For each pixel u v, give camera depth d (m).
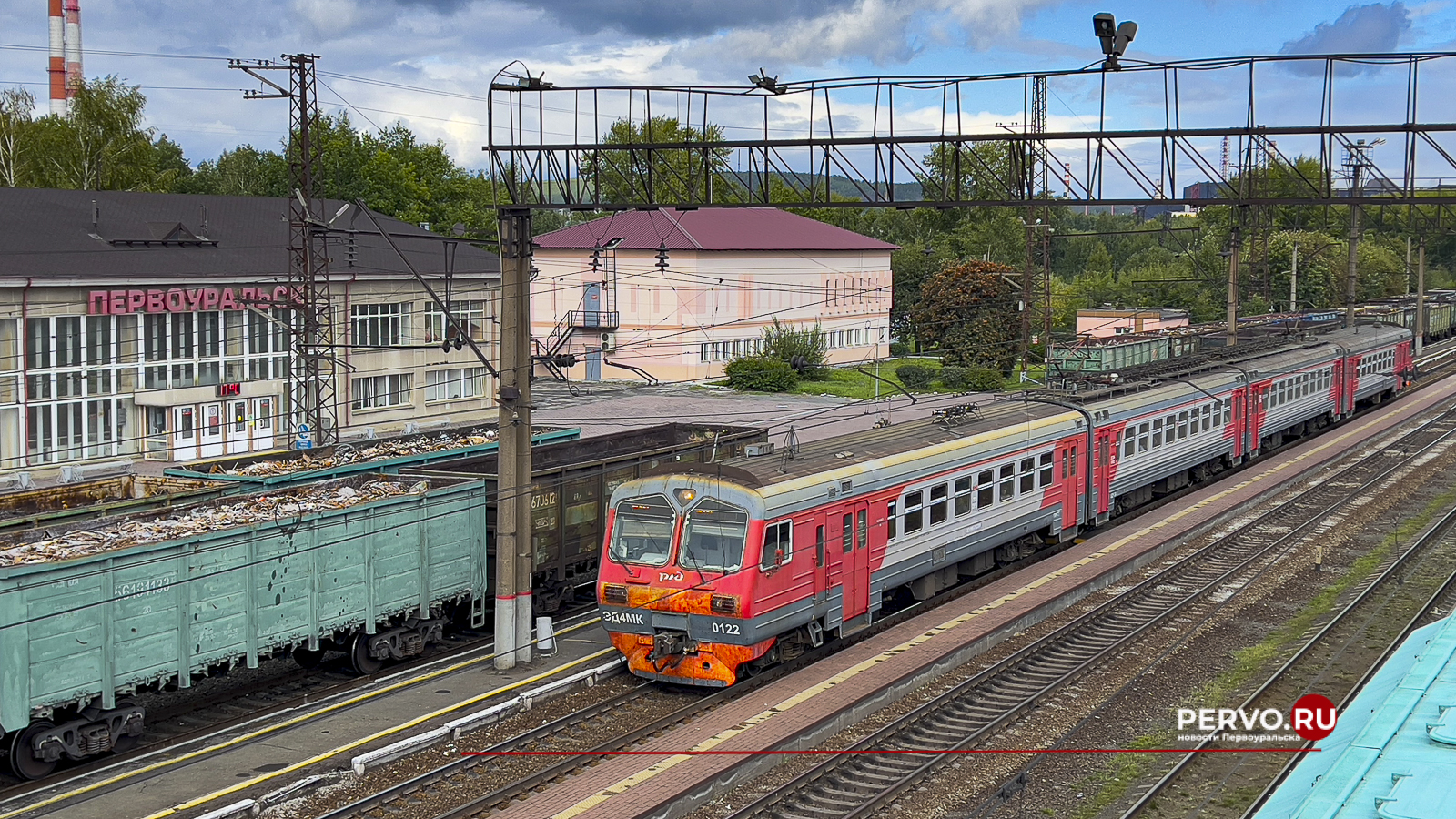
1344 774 8.23
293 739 15.89
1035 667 18.98
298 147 38.47
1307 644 19.28
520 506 19.19
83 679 14.67
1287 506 31.28
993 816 13.59
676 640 17.42
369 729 16.25
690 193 17.89
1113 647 19.55
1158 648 19.88
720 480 17.52
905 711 16.81
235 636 16.50
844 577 19.09
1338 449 39.84
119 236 40.78
